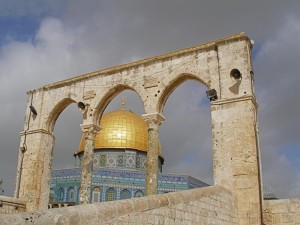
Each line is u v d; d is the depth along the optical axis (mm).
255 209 19156
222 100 21859
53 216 9484
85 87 28172
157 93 24859
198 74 23594
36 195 27516
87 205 10844
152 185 23203
